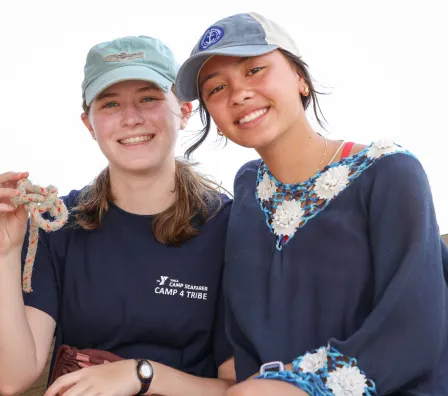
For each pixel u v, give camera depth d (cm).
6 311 175
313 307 157
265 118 160
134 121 188
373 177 154
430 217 147
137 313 192
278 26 165
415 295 141
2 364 178
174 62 202
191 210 201
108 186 203
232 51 155
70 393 162
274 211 170
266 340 159
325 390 138
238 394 134
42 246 198
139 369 173
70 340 197
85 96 197
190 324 195
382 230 149
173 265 196
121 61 191
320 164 167
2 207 165
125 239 198
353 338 141
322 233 157
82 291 194
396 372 139
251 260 168
